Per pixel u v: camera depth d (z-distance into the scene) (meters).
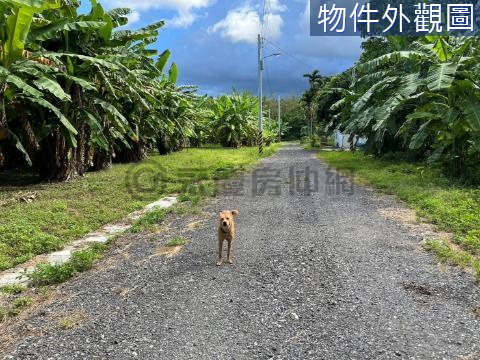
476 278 5.00
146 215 8.96
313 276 5.22
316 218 8.40
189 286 5.09
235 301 4.60
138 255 6.45
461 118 11.09
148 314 4.39
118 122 14.06
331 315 4.20
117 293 4.98
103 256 6.49
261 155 27.77
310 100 56.88
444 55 11.56
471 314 4.16
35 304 4.82
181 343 3.78
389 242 6.55
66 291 5.16
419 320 4.05
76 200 10.58
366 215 8.49
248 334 3.90
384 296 4.60
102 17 12.65
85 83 11.63
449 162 12.23
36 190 11.95
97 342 3.87
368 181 12.99
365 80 16.34
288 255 6.06
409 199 9.53
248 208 9.70
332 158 23.39
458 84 10.82
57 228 8.05
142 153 21.97
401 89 12.95
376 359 3.44
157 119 21.34
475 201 8.77
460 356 3.44
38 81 10.40
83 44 12.98
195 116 30.45
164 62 19.61
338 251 6.15
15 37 9.89
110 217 9.05
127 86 13.88
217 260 6.02
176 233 7.70
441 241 6.41
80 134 14.11
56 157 13.84
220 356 3.56
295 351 3.59
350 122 20.08
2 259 6.34
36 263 6.31
